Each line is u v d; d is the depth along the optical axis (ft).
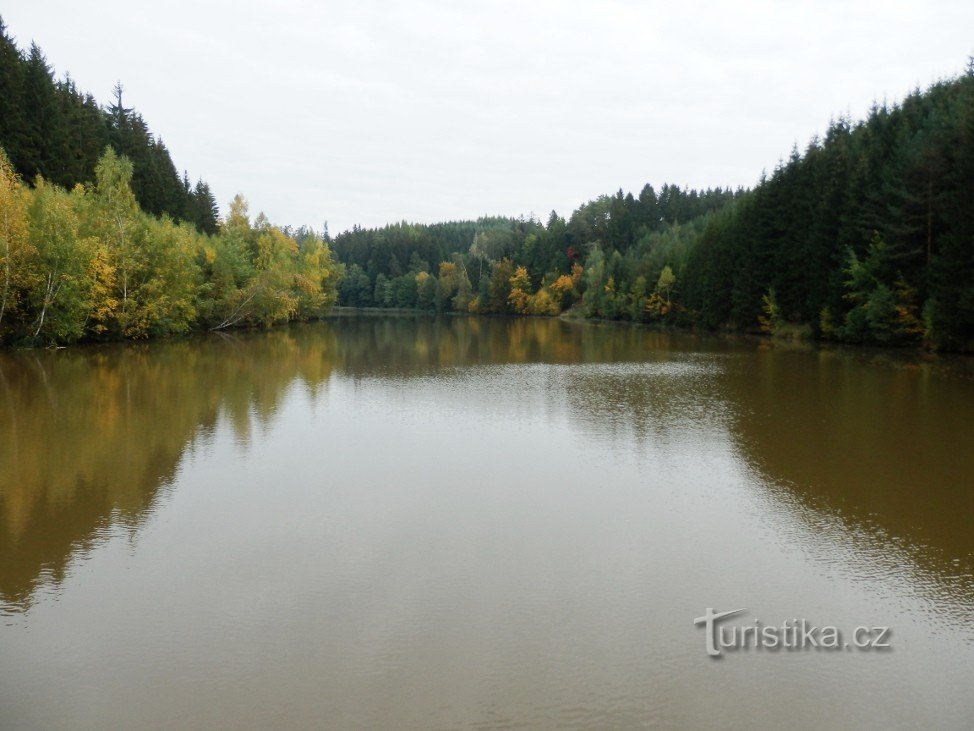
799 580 32.58
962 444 57.82
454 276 443.73
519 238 487.61
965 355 125.90
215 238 210.59
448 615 29.07
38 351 125.70
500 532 38.75
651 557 35.29
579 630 27.84
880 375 101.71
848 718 22.35
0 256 115.96
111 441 59.06
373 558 35.12
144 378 96.12
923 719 22.33
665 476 49.65
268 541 37.24
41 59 194.18
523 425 67.87
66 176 173.99
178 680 24.27
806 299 181.16
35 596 30.71
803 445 58.23
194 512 41.75
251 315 210.18
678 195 472.85
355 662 25.41
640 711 22.62
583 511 42.27
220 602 30.22
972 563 34.42
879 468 51.06
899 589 31.68
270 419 69.97
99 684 24.03
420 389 92.63
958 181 123.44
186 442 59.31
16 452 55.11
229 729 21.63
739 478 48.93
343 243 621.31
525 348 166.61
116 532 38.40
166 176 254.27
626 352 152.76
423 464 53.06
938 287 124.36
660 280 278.05
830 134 218.38
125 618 28.73
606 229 414.82
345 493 45.65
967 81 170.60
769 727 21.85
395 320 335.67
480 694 23.44
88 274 134.62
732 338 197.36
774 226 195.31
